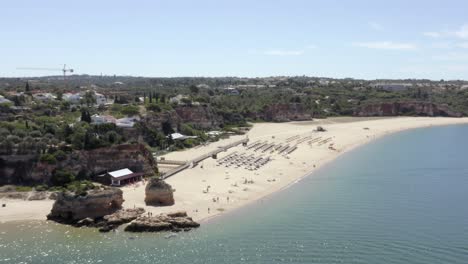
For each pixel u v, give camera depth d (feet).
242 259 342.03
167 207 454.81
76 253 355.15
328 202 478.59
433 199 483.92
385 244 365.20
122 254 352.49
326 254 348.59
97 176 536.83
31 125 617.62
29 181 514.68
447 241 369.71
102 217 424.46
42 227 410.31
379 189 527.81
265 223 416.67
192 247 364.58
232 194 506.89
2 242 376.48
